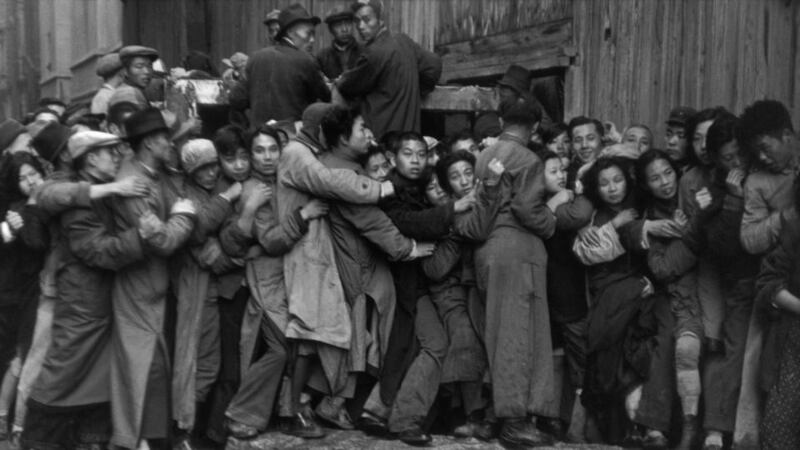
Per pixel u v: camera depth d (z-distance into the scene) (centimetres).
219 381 761
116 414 715
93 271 723
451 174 792
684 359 741
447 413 802
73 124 841
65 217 718
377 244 766
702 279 751
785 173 714
